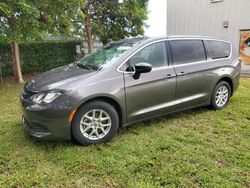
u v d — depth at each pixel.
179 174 3.09
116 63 4.02
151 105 4.31
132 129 4.42
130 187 2.88
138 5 14.32
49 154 3.57
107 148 3.75
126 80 3.99
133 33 14.92
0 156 3.53
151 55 4.36
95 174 3.12
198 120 4.85
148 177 3.04
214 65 5.14
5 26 7.99
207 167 3.23
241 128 4.47
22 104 3.84
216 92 5.29
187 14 15.49
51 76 4.12
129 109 4.07
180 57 4.68
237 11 13.39
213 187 2.86
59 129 3.58
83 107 3.69
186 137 4.11
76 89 3.62
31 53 12.35
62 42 13.52
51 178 3.05
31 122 3.70
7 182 2.97
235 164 3.31
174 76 4.49
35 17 7.99
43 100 3.58
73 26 12.39
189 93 4.80
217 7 14.12
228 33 13.94
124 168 3.22
